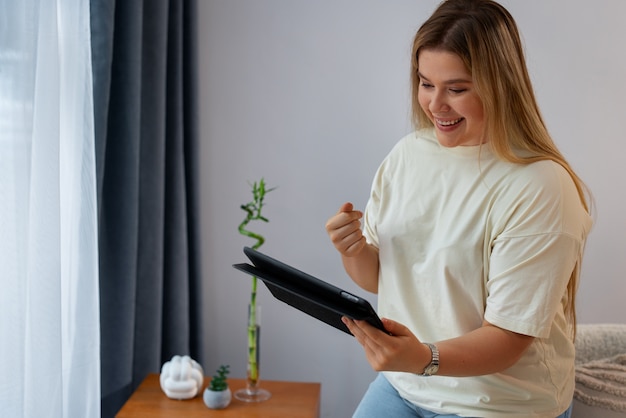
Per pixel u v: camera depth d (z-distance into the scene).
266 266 1.45
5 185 1.67
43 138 1.79
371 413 1.66
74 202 2.01
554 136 2.60
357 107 2.67
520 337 1.43
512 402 1.51
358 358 2.75
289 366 2.78
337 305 1.34
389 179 1.66
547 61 2.58
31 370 1.79
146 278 2.42
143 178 2.40
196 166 2.66
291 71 2.69
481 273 1.49
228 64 2.70
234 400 2.26
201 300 2.71
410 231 1.58
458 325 1.53
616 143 2.58
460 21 1.38
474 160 1.50
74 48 1.97
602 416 1.92
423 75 1.43
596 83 2.57
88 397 2.06
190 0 2.60
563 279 1.42
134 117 2.24
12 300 1.69
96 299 2.06
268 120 2.71
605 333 2.13
